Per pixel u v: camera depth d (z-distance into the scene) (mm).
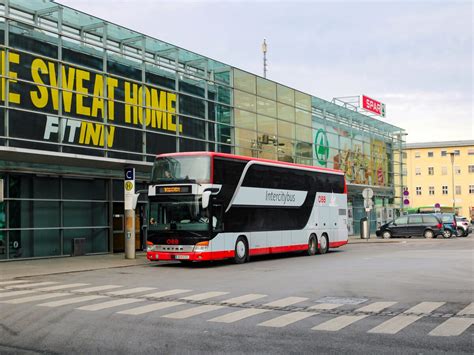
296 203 25266
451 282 14023
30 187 23312
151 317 9594
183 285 14430
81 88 24594
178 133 29328
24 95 22281
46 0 23422
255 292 12781
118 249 27062
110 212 26562
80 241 25078
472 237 44281
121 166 24734
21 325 9023
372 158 51312
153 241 20547
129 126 26750
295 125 39625
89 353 7160
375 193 51812
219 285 14305
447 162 103688
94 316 9742
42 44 23266
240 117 34000
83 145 24453
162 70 28953
